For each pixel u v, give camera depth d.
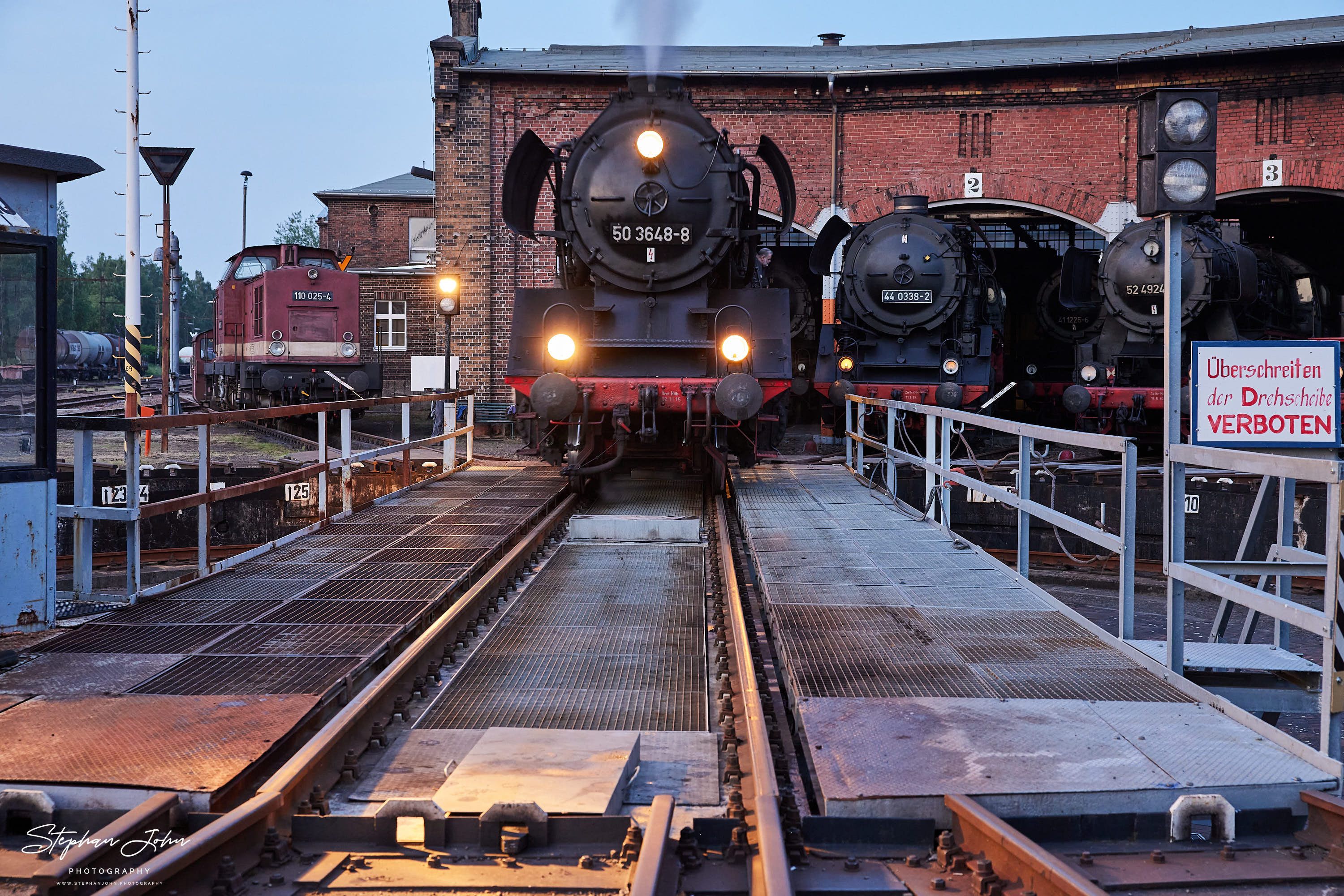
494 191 21.06
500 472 13.38
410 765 4.23
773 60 22.42
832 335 18.06
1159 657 5.15
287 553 8.12
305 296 21.44
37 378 5.98
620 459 10.29
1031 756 3.95
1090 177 20.33
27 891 3.15
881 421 17.44
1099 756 3.96
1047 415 19.28
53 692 4.79
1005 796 3.62
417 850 3.57
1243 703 5.12
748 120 20.95
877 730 4.22
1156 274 16.58
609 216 10.40
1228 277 16.81
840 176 20.98
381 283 31.95
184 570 11.70
